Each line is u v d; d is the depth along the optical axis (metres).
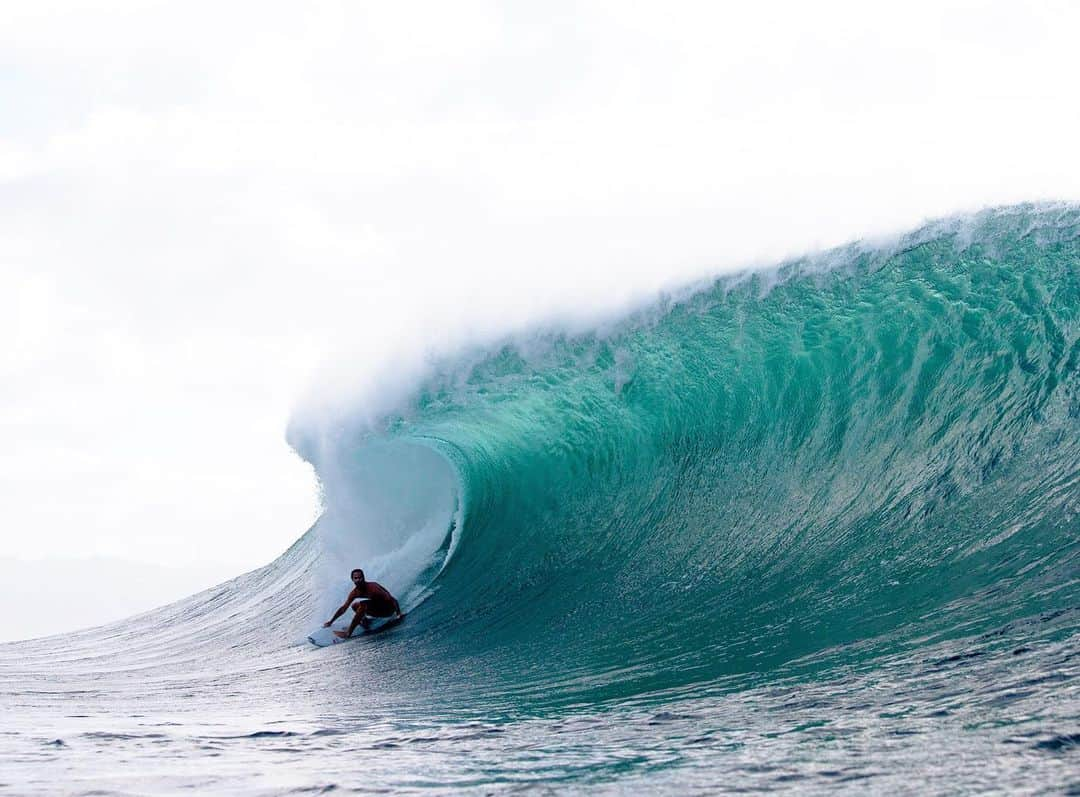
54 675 20.67
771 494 18.66
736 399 20.78
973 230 19.83
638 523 20.03
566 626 16.33
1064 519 13.47
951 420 17.48
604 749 7.96
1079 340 17.61
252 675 17.34
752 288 21.58
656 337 22.19
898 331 19.59
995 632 10.10
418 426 25.09
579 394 22.81
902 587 13.03
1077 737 6.25
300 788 7.11
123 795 6.98
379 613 20.30
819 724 7.84
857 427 18.70
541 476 22.53
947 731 6.90
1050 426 16.22
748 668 11.26
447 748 8.75
